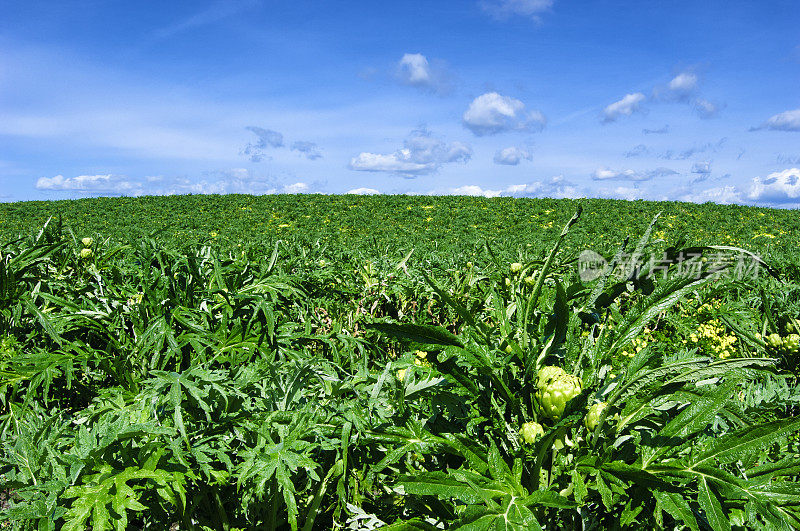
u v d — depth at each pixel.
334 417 1.76
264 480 1.51
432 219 32.31
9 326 2.86
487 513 1.21
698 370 1.38
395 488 1.59
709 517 1.20
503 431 1.51
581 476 1.38
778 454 1.83
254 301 2.83
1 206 37.53
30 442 1.58
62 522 1.35
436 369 1.58
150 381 1.63
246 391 1.97
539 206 37.31
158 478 1.41
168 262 3.28
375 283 4.35
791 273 5.05
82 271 3.73
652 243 1.56
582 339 1.60
